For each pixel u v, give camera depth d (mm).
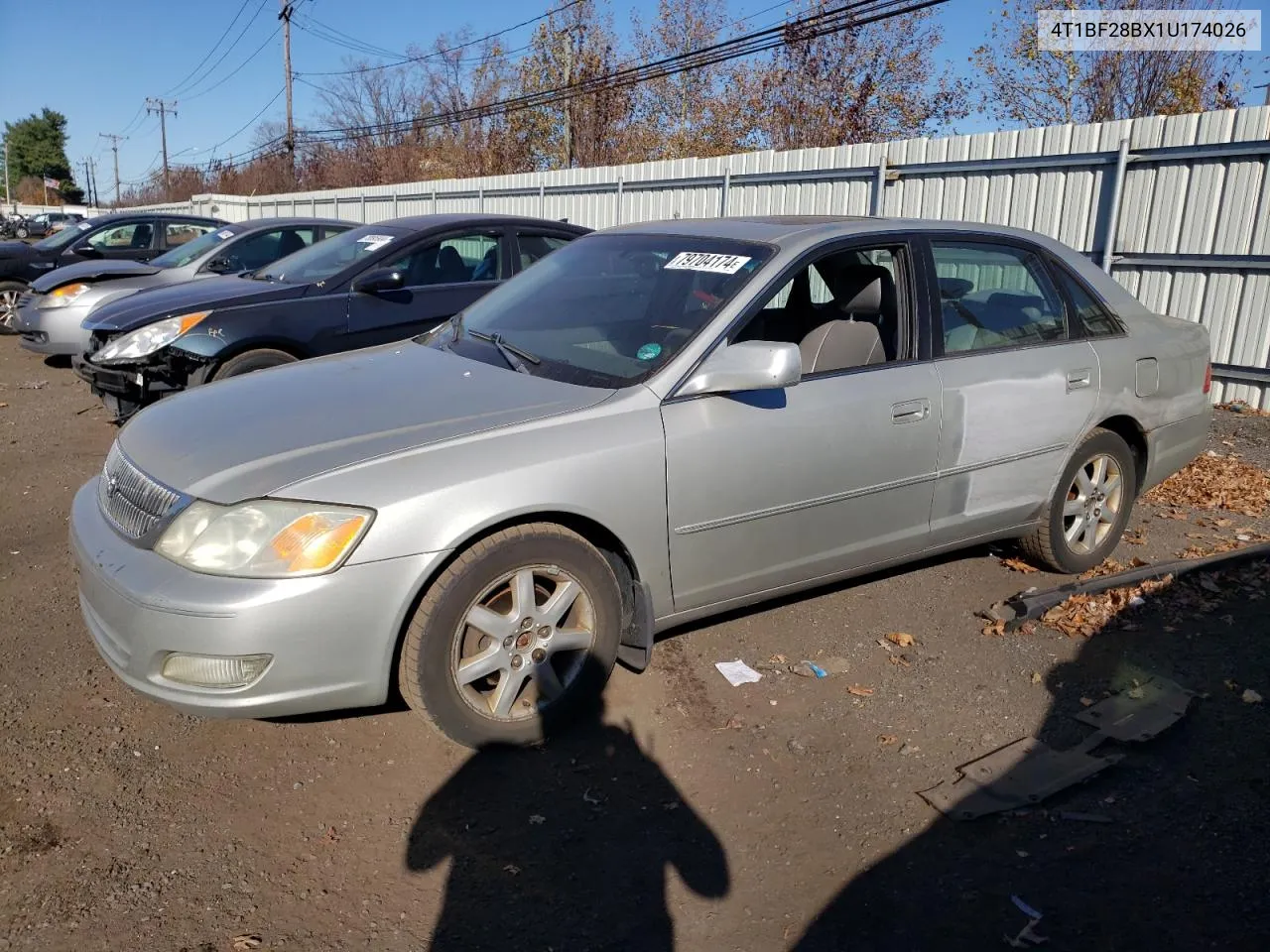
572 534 3229
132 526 3057
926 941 2469
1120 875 2697
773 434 3545
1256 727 3385
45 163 107875
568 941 2475
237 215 34125
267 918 2535
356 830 2889
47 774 3105
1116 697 3582
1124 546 5203
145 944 2438
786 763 3232
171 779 3105
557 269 4484
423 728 3420
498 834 2875
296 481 2885
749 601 3748
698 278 3838
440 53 36688
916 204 10961
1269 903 2568
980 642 4082
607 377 3484
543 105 32500
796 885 2680
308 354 6664
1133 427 4820
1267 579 4551
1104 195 9234
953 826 2914
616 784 3113
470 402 3355
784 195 12680
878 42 23906
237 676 2811
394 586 2904
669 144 29578
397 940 2473
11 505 5715
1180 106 16703
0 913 2529
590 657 3348
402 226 7359
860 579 4715
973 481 4188
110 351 6422
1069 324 4582
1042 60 18625
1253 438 7539
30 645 3947
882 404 3818
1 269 12953
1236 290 8469
